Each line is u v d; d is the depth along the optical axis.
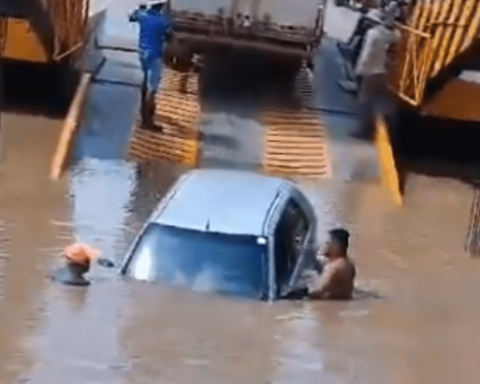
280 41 43.38
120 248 27.62
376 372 20.27
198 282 22.98
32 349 19.61
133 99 40.03
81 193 32.38
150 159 36.16
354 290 26.08
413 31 39.94
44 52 39.16
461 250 31.17
